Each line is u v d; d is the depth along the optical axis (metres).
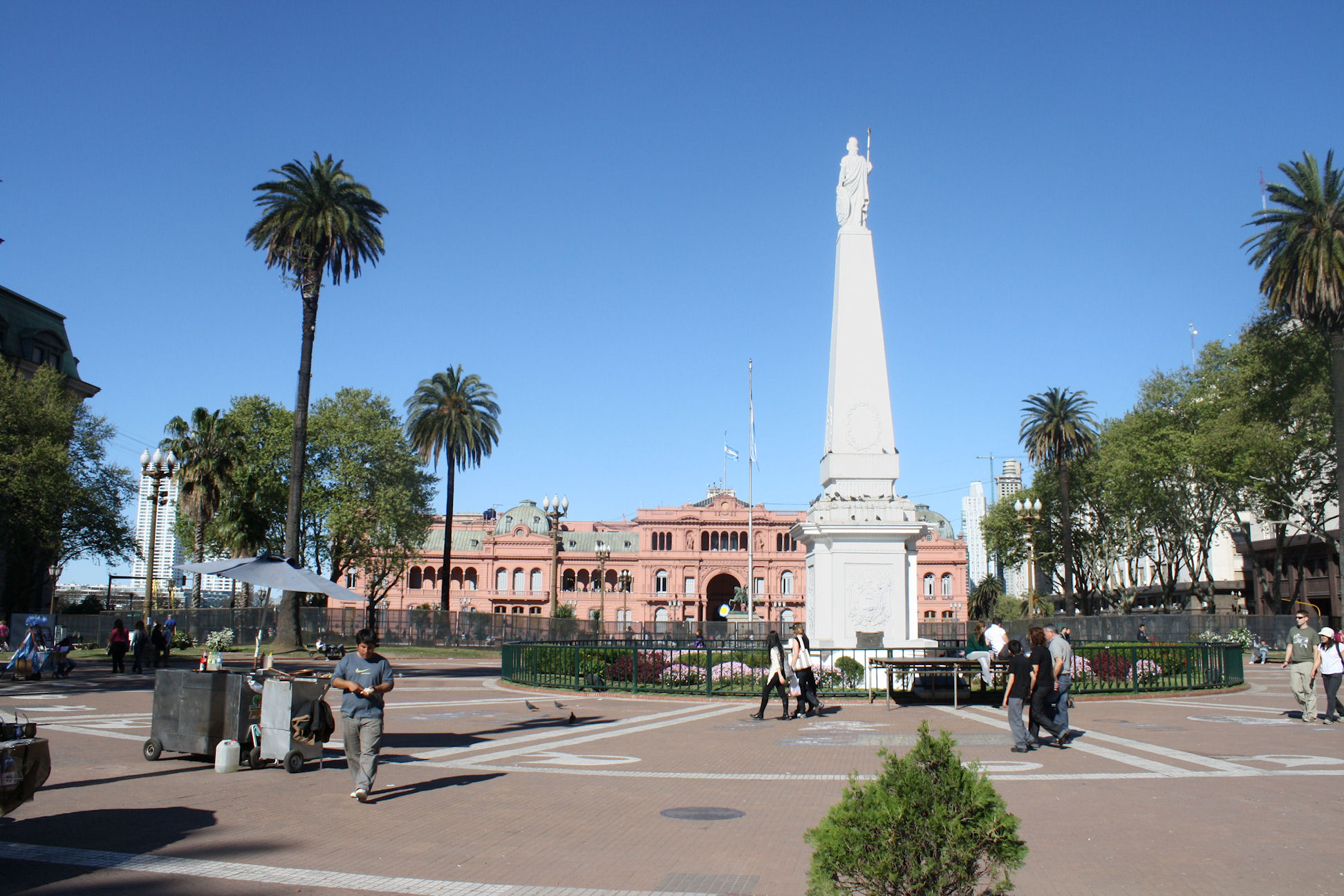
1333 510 70.12
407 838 9.40
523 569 124.62
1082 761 14.15
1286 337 52.81
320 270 42.31
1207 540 65.88
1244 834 9.42
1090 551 82.44
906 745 16.12
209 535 63.47
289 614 45.69
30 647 30.08
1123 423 68.88
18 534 51.34
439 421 62.06
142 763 13.92
